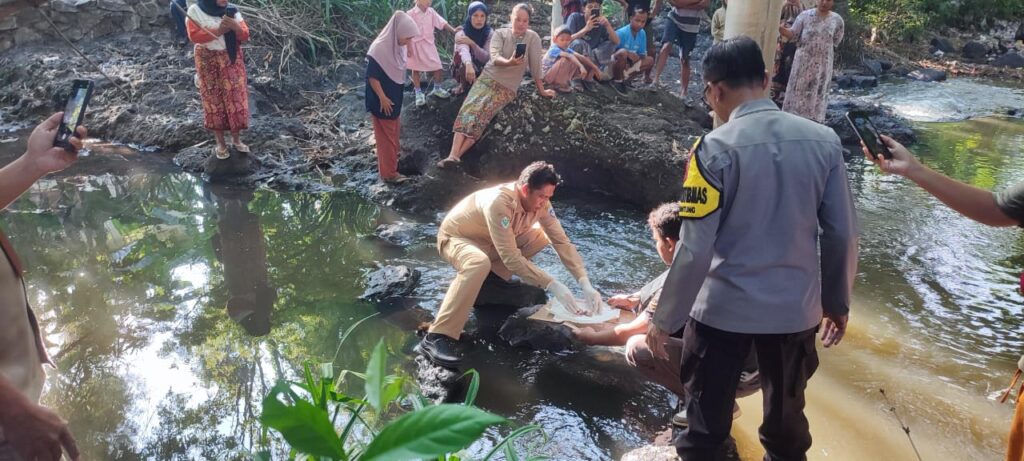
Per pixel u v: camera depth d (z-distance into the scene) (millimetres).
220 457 3148
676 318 2471
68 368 3809
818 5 7176
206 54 6375
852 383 3703
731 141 2402
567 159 6645
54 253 5223
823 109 7484
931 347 4031
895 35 14812
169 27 9461
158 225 5758
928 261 5109
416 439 1170
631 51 7566
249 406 3518
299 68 8852
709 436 2639
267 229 5711
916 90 11125
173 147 7488
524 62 6324
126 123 7789
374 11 9703
